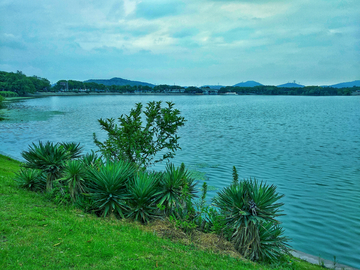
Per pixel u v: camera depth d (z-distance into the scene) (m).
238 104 139.75
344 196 15.50
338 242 10.69
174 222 8.34
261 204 7.79
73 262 5.30
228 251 7.65
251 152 27.50
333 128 47.75
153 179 8.98
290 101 181.25
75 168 8.84
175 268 5.74
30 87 198.75
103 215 8.41
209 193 15.20
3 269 4.77
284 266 7.76
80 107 100.62
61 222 7.12
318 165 22.47
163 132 11.18
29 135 37.84
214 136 38.00
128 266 5.43
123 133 10.52
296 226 11.98
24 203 8.24
